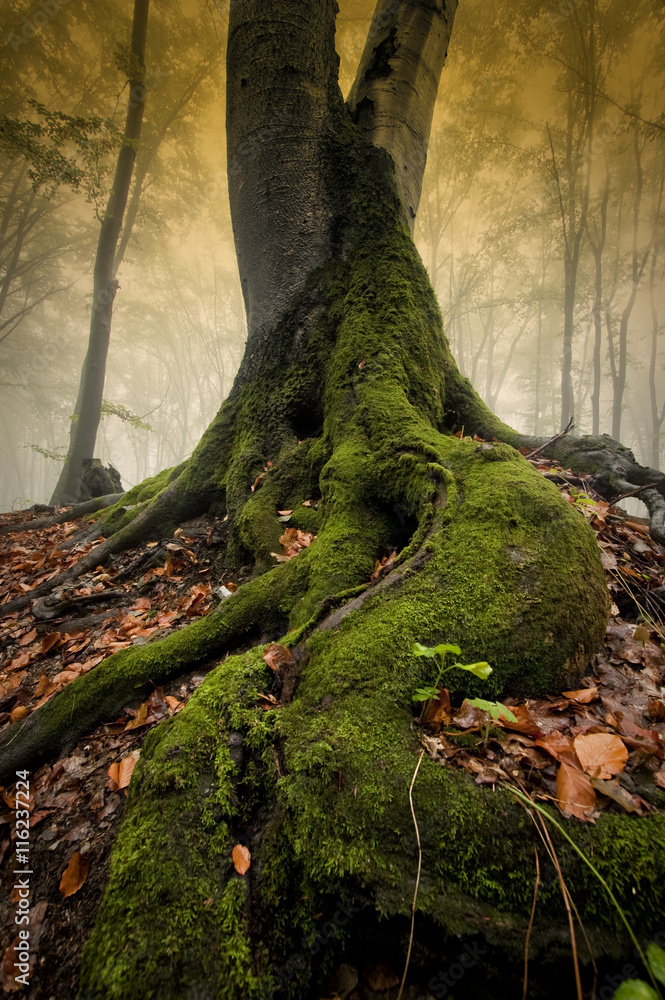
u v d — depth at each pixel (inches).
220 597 112.7
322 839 47.9
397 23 188.4
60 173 379.6
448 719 58.0
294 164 157.8
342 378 128.8
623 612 86.9
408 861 45.5
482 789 49.3
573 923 40.4
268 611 89.7
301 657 70.2
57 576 147.2
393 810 48.6
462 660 63.1
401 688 60.6
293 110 158.2
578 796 47.3
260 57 157.9
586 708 61.8
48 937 51.5
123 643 107.3
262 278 159.8
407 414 112.0
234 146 165.3
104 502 269.9
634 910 40.3
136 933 44.4
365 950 44.7
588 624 68.9
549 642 65.1
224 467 156.1
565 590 69.2
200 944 43.9
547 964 39.3
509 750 53.9
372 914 43.6
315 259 156.3
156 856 49.8
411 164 179.3
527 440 154.6
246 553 127.1
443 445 100.0
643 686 66.5
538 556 72.7
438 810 48.0
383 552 93.4
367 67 189.5
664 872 41.3
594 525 112.7
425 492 89.9
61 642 116.7
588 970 38.7
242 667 69.8
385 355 126.6
